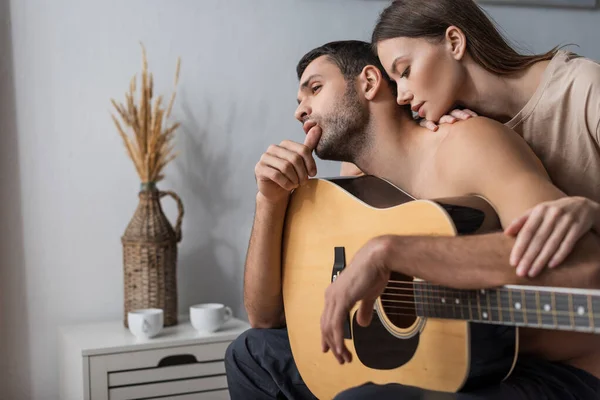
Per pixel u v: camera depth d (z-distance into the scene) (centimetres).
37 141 265
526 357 125
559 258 104
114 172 273
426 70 142
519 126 148
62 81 267
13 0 260
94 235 272
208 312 250
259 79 290
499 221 122
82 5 268
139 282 255
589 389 122
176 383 241
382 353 131
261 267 160
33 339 266
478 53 146
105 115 271
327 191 150
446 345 119
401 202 136
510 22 315
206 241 285
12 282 263
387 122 152
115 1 271
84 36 268
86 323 268
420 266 112
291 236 157
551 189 117
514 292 105
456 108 149
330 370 145
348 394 126
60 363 261
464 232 118
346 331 139
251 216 291
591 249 106
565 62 145
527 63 149
